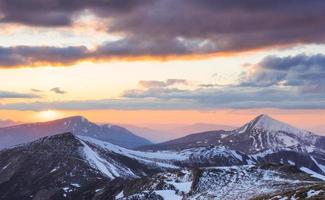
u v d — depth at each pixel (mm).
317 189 125375
